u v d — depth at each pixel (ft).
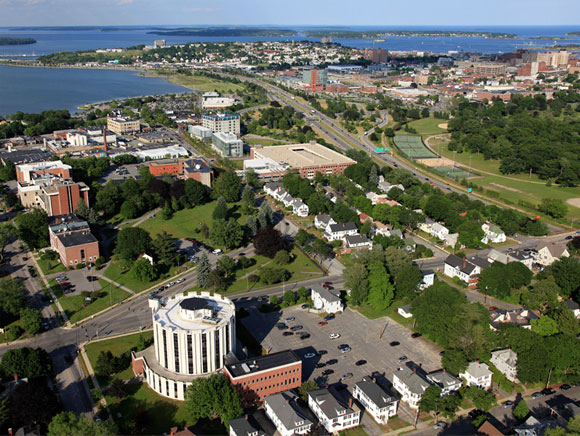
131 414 640.58
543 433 609.42
